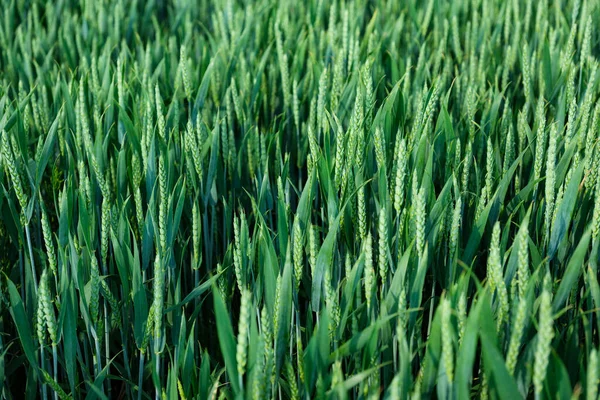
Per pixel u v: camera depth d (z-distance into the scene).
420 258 0.90
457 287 0.86
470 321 0.75
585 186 1.02
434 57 1.66
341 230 1.06
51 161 1.31
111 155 1.29
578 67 1.45
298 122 1.37
